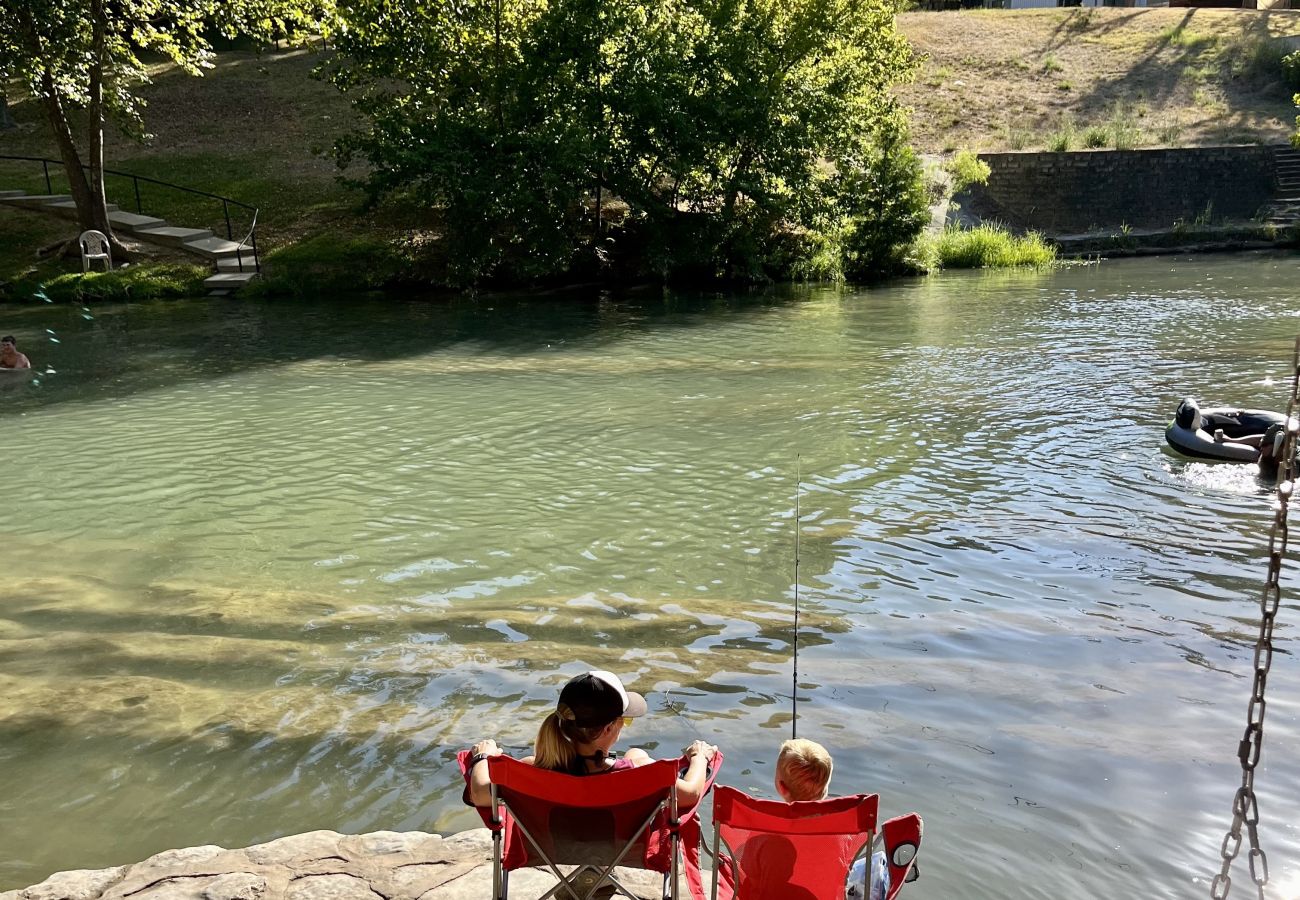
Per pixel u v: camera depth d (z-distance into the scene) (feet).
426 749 21.36
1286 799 18.93
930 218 101.76
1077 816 18.48
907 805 18.86
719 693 23.35
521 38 89.45
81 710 23.02
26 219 92.22
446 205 92.02
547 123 86.38
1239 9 162.81
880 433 46.14
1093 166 118.73
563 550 32.83
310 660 25.48
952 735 21.40
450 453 43.88
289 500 38.14
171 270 86.07
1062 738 21.24
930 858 17.24
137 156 107.45
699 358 63.05
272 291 84.74
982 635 26.32
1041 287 90.94
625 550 32.78
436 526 35.22
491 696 23.54
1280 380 54.85
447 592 29.71
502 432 47.06
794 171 93.04
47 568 31.83
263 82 125.49
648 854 12.73
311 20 91.09
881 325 73.67
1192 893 16.37
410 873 15.79
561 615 27.89
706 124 90.58
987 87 142.31
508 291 89.04
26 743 21.72
